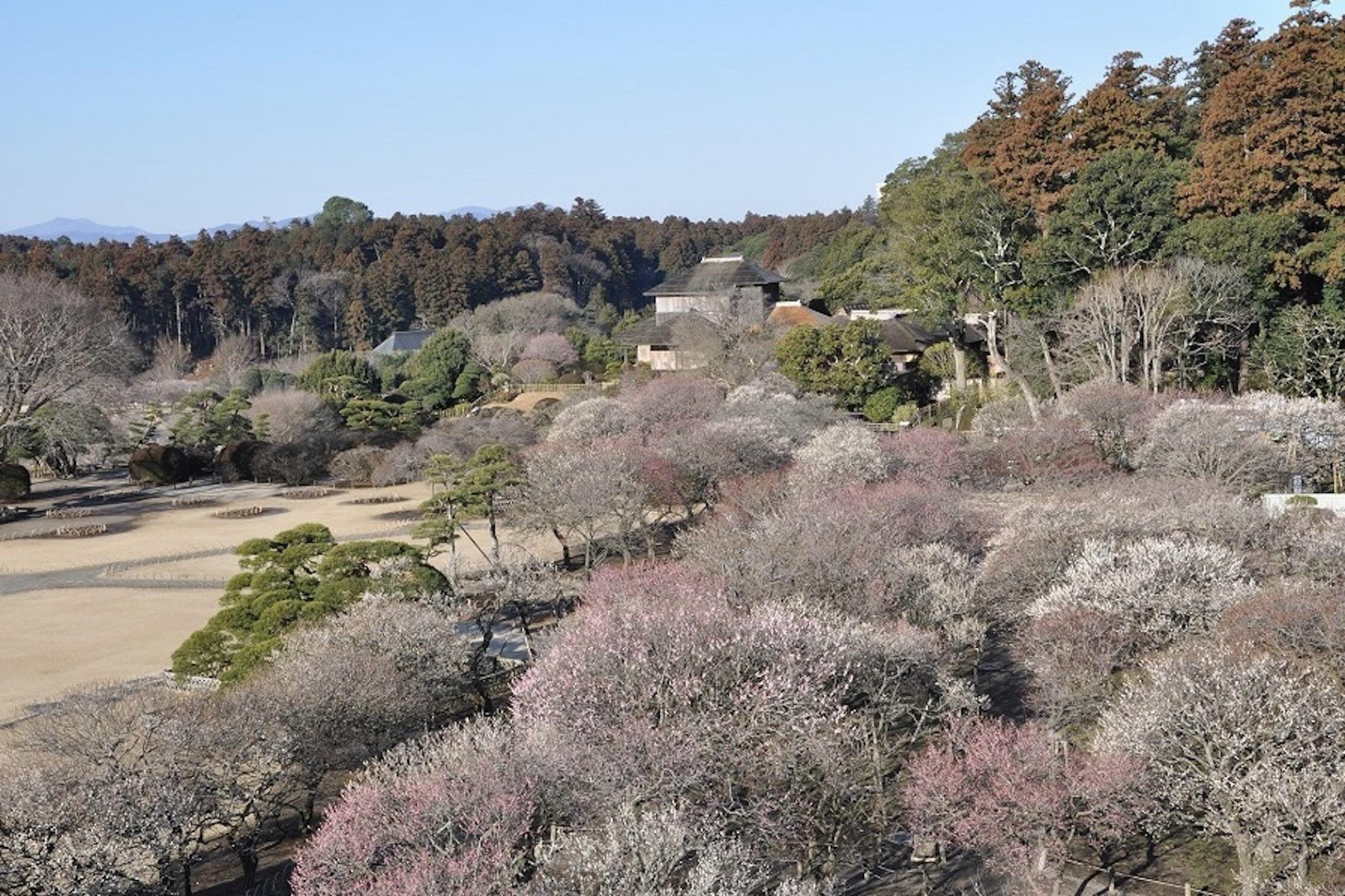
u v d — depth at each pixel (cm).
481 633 3966
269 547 3941
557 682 2383
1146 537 3338
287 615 3366
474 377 10031
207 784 2344
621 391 7588
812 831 2238
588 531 4828
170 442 8969
